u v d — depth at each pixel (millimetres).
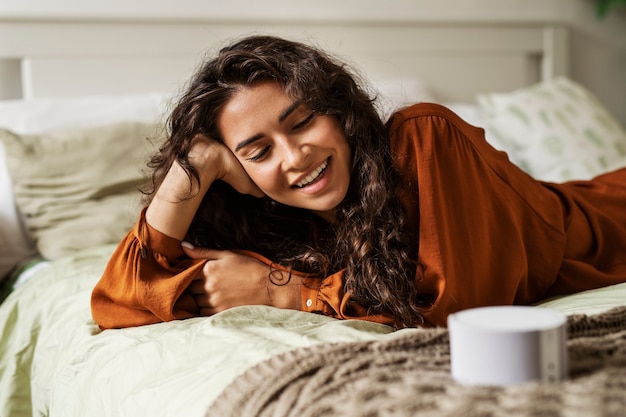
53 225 1954
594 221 1469
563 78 2879
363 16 2865
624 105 3389
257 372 923
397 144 1261
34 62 2434
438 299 1200
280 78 1196
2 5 2430
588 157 2578
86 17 2467
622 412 664
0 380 1602
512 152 2664
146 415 1011
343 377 837
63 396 1294
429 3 2986
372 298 1251
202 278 1322
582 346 851
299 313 1252
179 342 1145
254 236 1407
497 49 3039
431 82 2947
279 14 2748
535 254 1345
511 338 741
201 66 1365
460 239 1233
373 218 1239
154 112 2311
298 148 1187
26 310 1645
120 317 1321
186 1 2639
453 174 1244
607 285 1421
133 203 1982
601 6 3266
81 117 2227
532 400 690
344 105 1227
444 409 708
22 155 1993
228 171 1278
